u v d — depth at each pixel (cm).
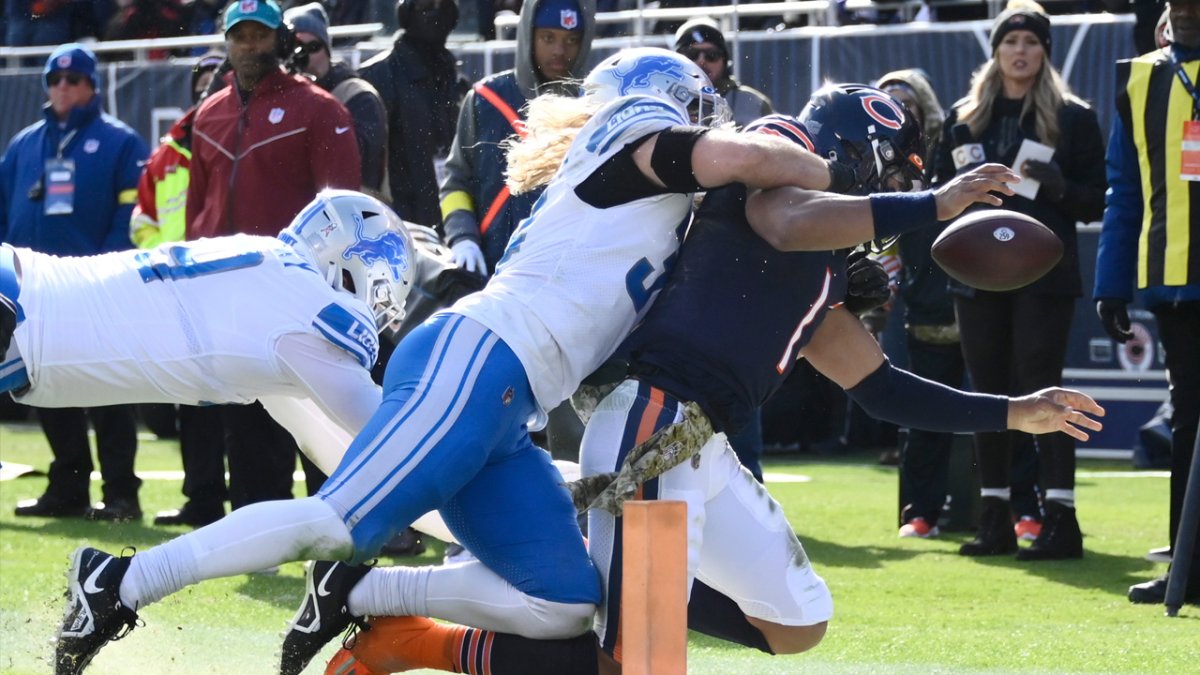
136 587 1301
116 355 1458
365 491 1284
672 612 1159
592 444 1325
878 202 1240
